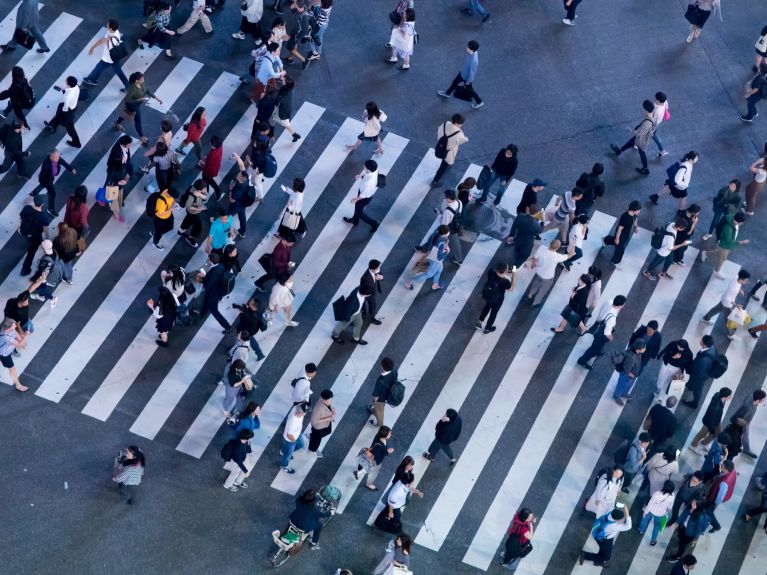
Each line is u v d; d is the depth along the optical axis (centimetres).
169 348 2270
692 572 2155
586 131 2653
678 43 2825
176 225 2431
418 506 2153
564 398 2300
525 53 2761
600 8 2861
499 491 2184
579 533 2159
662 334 2405
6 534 2050
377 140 2527
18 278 2319
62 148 2498
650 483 2159
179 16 2717
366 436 2212
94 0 2731
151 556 2056
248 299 2350
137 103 2456
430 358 2316
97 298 2314
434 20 2794
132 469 2025
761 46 2742
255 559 2072
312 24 2623
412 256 2438
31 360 2228
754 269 2512
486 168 2466
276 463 2169
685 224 2381
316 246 2428
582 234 2364
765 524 2197
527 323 2381
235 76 2655
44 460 2128
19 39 2595
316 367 2278
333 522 2117
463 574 2094
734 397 2350
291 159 2541
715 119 2708
